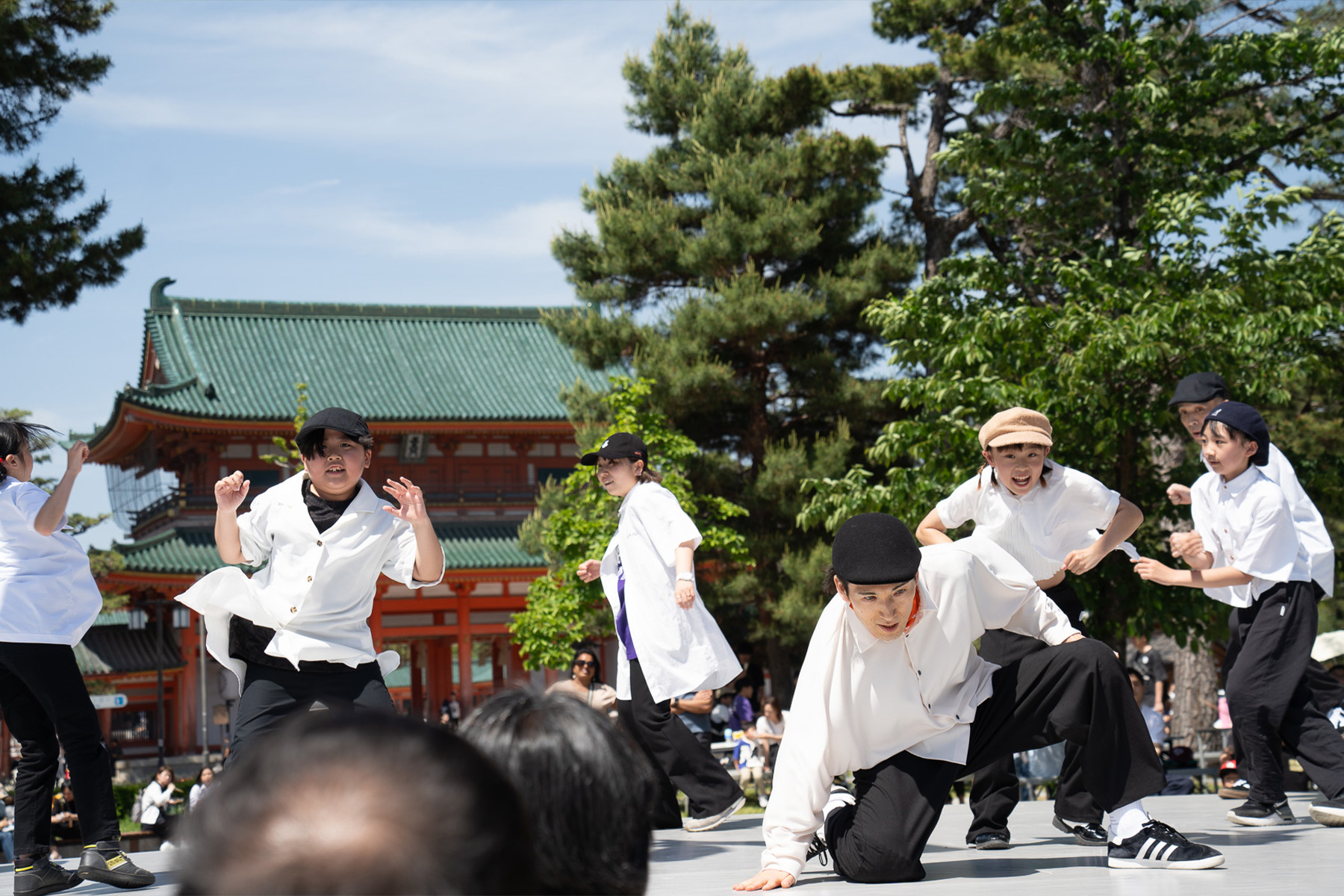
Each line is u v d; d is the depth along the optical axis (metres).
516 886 0.60
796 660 21.94
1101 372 9.77
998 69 17.16
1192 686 17.84
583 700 1.23
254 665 3.98
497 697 1.23
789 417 21.00
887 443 10.98
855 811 3.56
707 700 8.55
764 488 18.75
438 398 30.83
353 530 3.97
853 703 3.50
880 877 3.38
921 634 3.43
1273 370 10.20
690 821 5.18
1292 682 4.45
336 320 33.00
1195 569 4.41
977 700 3.57
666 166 20.61
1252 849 3.87
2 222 12.08
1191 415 4.69
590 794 1.14
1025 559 4.36
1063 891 3.04
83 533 24.72
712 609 19.58
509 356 33.09
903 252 19.23
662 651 5.13
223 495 3.91
